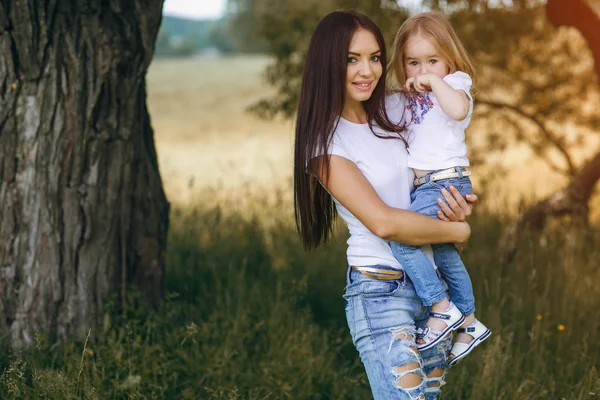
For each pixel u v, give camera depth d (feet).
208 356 11.76
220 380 11.26
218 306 13.88
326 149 7.94
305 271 15.98
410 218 7.78
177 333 12.39
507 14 20.77
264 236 18.95
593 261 15.70
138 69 12.17
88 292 12.13
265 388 11.08
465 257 16.52
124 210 12.57
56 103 11.62
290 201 23.25
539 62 21.75
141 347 11.32
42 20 11.28
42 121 11.62
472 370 12.01
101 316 12.18
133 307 12.44
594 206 22.85
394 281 8.09
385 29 19.70
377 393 8.07
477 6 20.35
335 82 7.96
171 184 29.12
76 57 11.55
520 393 10.81
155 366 10.96
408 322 8.04
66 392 9.86
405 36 9.16
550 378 11.46
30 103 11.57
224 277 15.65
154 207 13.15
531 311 13.61
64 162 11.80
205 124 67.00
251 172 38.86
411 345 7.97
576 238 16.69
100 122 11.96
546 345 12.60
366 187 7.86
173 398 10.98
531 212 17.47
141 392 10.71
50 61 11.50
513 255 16.66
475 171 22.98
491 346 11.25
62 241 11.91
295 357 11.94
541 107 21.81
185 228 18.63
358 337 8.21
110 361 10.89
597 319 13.05
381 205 7.77
